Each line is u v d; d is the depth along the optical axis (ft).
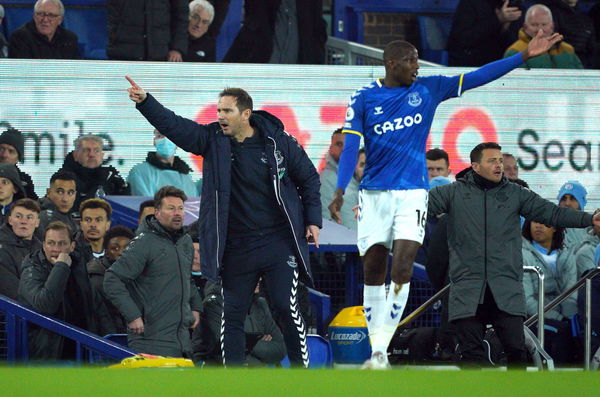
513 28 176.86
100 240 122.83
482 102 155.22
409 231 91.66
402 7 203.31
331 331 115.55
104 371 58.39
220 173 86.22
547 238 124.98
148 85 148.77
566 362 119.75
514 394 51.70
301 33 168.14
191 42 163.63
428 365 110.83
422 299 127.75
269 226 87.15
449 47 179.22
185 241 109.50
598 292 114.32
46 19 153.38
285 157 87.10
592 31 180.75
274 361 110.73
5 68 145.89
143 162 145.69
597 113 158.20
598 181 157.99
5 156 144.15
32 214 116.67
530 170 156.66
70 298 111.34
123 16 152.97
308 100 151.33
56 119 146.10
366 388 52.80
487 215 100.63
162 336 106.42
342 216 143.33
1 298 105.50
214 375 57.06
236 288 87.66
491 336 111.75
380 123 91.45
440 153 143.74
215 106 150.10
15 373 57.26
